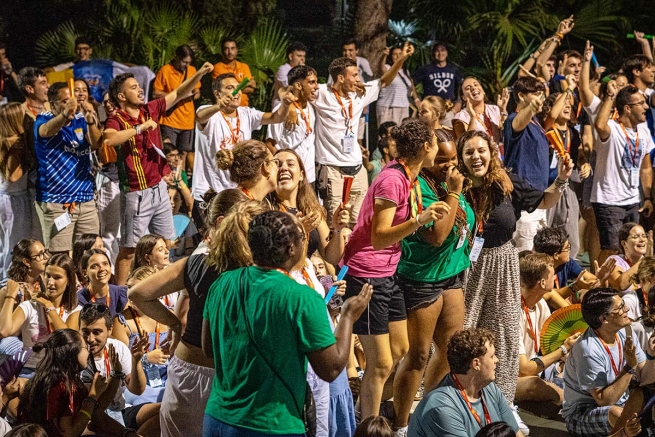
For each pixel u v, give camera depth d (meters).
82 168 8.17
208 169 8.59
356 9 14.77
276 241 3.77
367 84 9.36
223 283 3.87
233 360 3.76
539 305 7.00
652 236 9.12
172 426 4.34
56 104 8.03
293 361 3.72
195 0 15.17
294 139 8.96
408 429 5.22
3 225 8.01
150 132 8.30
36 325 6.21
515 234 8.75
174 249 9.01
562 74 11.62
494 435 4.39
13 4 16.67
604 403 5.96
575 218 9.17
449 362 5.15
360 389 5.68
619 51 15.41
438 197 5.52
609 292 5.99
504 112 9.90
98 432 5.27
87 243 7.08
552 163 8.80
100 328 5.75
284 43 14.44
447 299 5.59
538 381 6.59
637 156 9.17
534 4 14.91
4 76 13.32
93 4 16.11
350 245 5.43
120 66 12.70
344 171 9.19
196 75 8.55
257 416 3.72
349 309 3.92
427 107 8.82
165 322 4.45
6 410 5.61
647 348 5.91
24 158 8.02
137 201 8.24
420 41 15.61
